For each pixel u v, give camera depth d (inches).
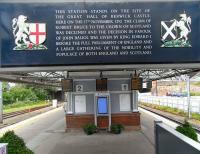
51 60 326.6
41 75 754.2
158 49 329.4
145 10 328.5
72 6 326.3
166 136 353.1
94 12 326.6
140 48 328.8
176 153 312.2
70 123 809.5
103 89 794.2
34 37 325.7
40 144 655.8
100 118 791.7
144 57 328.8
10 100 2657.5
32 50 326.0
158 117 1259.8
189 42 330.3
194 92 2970.0
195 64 330.6
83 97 810.2
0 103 1179.9
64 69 327.6
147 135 732.7
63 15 326.0
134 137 708.0
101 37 327.3
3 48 324.5
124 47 327.9
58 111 1847.9
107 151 558.9
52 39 326.3
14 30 324.8
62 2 326.3
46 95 3368.6
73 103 811.4
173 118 1186.6
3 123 1162.6
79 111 810.8
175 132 328.5
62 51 326.6
